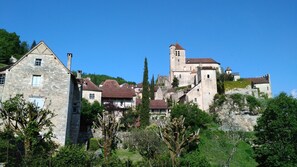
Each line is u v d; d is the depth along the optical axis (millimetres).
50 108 33250
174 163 29516
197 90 76750
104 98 70812
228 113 69062
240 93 77625
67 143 32812
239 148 48969
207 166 31031
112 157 28859
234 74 93812
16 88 33156
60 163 23281
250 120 66938
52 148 26094
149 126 55719
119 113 68125
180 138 36188
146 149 40688
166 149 39875
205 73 78125
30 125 24672
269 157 41594
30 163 22031
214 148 47469
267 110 48312
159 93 92500
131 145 43031
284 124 44750
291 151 40844
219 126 61781
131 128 52062
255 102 69688
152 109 75125
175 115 53750
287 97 49500
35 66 34375
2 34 84938
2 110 25781
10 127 26062
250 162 45125
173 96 88625
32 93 33344
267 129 46625
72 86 37906
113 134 33594
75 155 24562
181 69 103688
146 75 64375
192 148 45562
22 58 34344
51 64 34781
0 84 34375
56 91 34000
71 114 38094
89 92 65188
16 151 23359
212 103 75000
